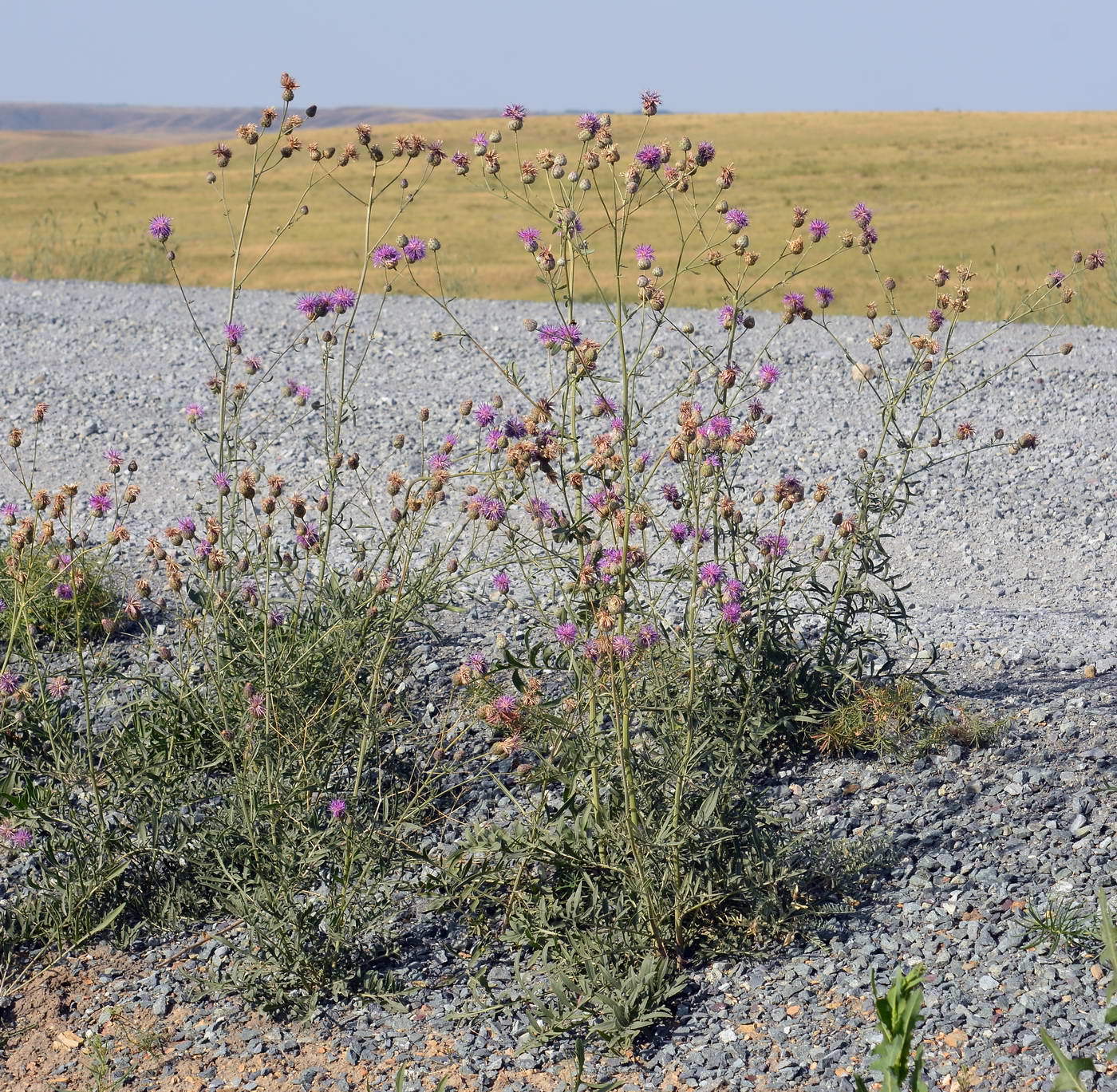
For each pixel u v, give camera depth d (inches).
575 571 176.6
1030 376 499.8
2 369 527.5
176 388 498.3
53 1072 146.0
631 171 167.6
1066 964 148.3
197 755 188.5
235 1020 154.6
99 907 173.6
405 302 717.9
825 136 2588.6
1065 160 2000.5
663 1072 139.4
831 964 154.9
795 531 339.0
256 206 1649.9
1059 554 323.0
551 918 162.6
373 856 166.6
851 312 751.1
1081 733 202.1
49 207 1652.3
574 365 166.1
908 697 206.7
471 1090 139.3
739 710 191.9
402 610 198.1
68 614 247.6
